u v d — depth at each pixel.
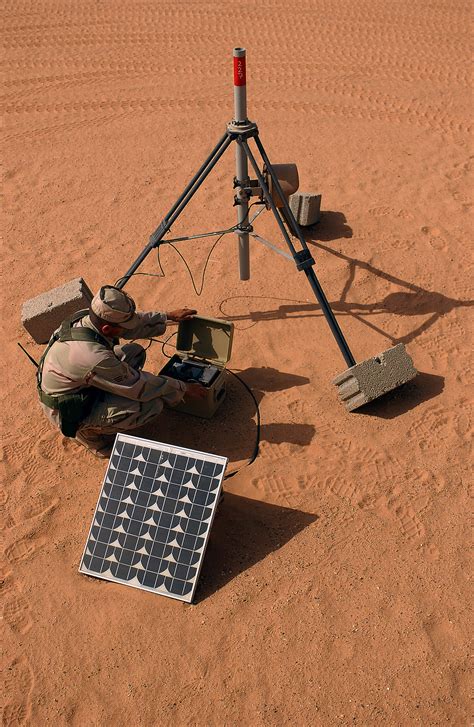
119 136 7.94
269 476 4.27
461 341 5.14
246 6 10.95
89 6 11.24
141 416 4.21
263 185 4.52
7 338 5.46
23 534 4.08
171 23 10.59
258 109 8.27
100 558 3.78
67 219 6.68
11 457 4.53
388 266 5.86
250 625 3.58
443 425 4.52
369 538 3.92
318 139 7.63
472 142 7.45
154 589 3.69
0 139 8.03
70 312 5.12
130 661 3.49
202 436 4.55
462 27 10.01
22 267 6.13
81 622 3.65
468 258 5.89
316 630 3.54
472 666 3.38
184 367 4.57
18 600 3.77
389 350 4.50
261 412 4.69
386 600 3.64
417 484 4.18
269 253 6.07
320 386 4.85
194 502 3.70
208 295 5.70
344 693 3.32
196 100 8.58
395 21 10.24
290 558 3.85
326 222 6.38
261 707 3.29
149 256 6.14
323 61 9.33
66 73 9.41
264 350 5.16
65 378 3.99
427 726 3.20
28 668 3.50
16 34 10.48
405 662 3.41
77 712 3.34
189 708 3.31
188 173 7.22
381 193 6.72
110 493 3.82
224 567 3.83
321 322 5.37
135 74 9.30
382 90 8.58
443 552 3.84
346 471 4.28
